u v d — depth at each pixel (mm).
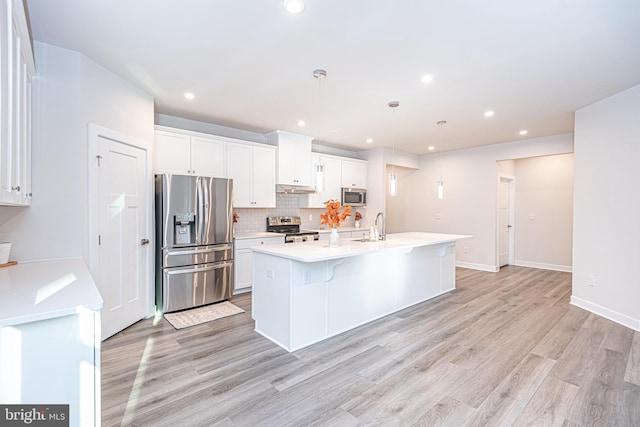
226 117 4297
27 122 2148
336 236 3230
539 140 5441
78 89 2559
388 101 3652
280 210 5594
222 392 2072
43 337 1212
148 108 3428
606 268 3502
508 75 2945
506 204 6816
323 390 2105
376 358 2566
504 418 1826
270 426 1757
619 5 1917
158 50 2521
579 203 3859
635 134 3184
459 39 2326
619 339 2920
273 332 2895
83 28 2217
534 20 2082
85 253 2613
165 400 1980
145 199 3402
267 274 2973
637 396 2039
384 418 1824
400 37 2303
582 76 2957
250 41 2377
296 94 3451
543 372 2342
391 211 7520
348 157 6594
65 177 2508
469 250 6477
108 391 2072
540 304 4031
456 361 2516
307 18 2080
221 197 4039
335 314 3055
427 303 4094
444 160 6844
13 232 2320
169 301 3568
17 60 1736
